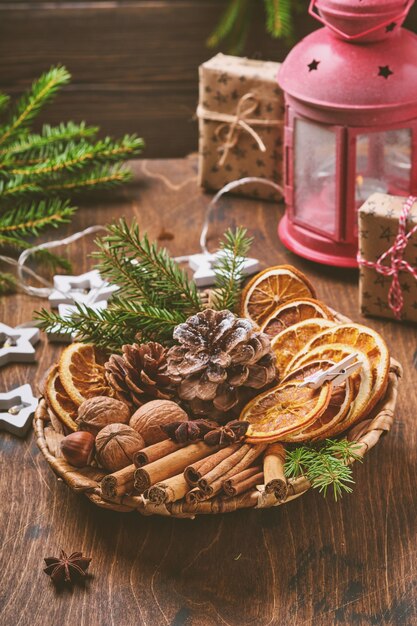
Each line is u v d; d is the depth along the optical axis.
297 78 1.23
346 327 1.09
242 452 1.01
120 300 1.14
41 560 1.02
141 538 1.03
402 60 1.20
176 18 1.86
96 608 0.98
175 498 0.97
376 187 1.25
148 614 0.98
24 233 1.35
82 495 1.07
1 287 1.31
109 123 1.97
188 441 1.01
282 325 1.13
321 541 1.02
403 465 1.08
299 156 1.27
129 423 1.03
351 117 1.20
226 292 1.14
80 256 1.36
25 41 1.88
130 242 1.14
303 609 0.98
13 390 1.17
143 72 1.92
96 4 1.85
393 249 1.19
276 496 0.98
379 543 1.02
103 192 1.46
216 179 1.44
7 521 1.05
